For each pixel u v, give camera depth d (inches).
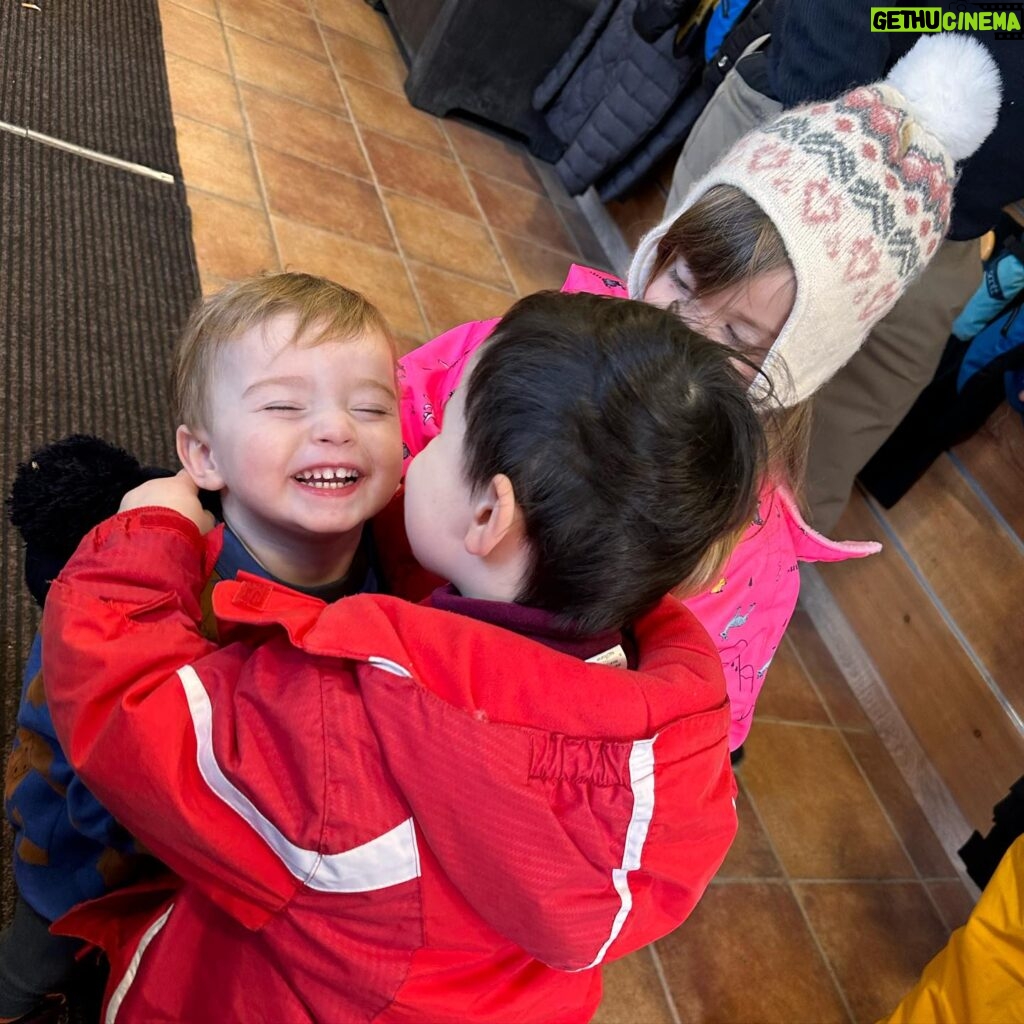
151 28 101.3
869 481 92.4
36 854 32.0
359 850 21.1
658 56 108.3
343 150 107.1
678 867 22.9
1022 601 81.2
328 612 22.3
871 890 74.1
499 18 118.7
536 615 23.2
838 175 37.0
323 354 30.3
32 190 72.8
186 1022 26.4
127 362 65.8
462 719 20.4
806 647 94.7
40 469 33.1
